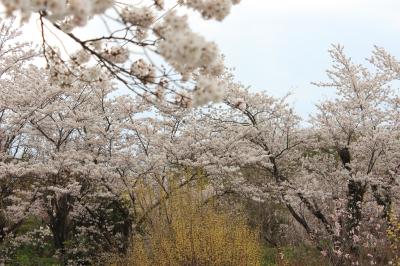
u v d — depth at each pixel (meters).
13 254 10.71
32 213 10.46
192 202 9.20
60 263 10.30
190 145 11.20
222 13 2.59
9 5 1.88
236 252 8.47
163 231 8.96
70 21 2.70
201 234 8.53
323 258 10.09
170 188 9.53
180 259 8.30
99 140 10.83
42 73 11.27
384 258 9.62
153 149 11.23
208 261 8.36
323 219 11.09
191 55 2.16
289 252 11.02
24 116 10.12
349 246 9.80
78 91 10.86
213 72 2.64
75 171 9.97
